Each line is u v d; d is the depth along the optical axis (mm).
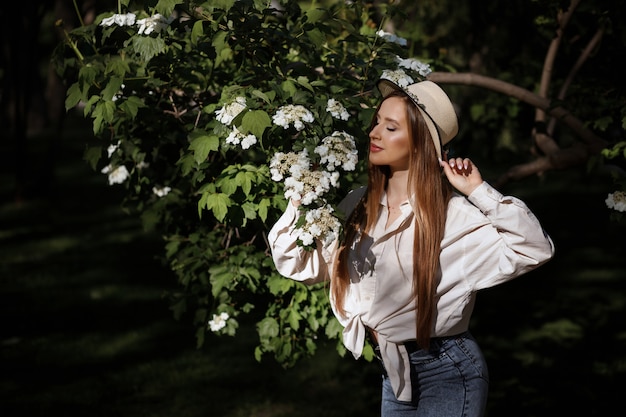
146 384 6422
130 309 8305
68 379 6512
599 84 4426
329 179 2715
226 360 6918
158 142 3748
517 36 6070
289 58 4059
